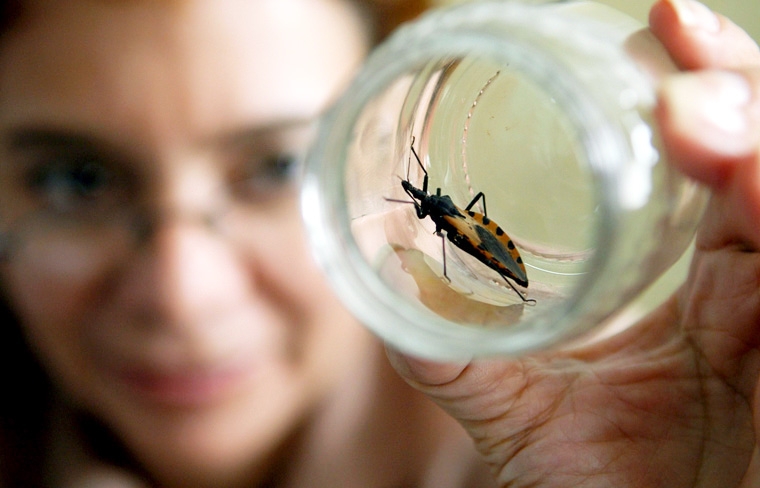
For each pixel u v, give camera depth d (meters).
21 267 0.37
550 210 0.30
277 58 0.36
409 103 0.29
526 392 0.32
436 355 0.24
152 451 0.40
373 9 0.40
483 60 0.29
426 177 0.30
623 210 0.22
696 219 0.29
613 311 0.25
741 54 0.30
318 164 0.27
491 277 0.29
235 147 0.36
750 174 0.28
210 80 0.35
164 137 0.36
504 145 0.30
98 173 0.36
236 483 0.41
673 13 0.29
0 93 0.36
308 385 0.39
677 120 0.28
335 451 0.42
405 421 0.43
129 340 0.37
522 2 0.28
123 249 0.36
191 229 0.36
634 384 0.32
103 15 0.35
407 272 0.28
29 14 0.35
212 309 0.36
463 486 0.43
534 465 0.32
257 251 0.37
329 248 0.26
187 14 0.35
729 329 0.31
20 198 0.37
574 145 0.29
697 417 0.31
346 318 0.40
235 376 0.37
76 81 0.35
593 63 0.25
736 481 0.31
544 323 0.23
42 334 0.38
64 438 0.43
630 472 0.31
